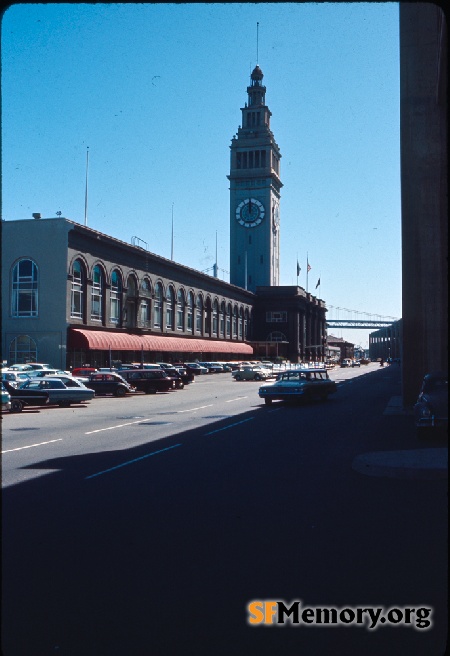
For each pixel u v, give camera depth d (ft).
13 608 16.49
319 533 23.36
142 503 28.78
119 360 199.93
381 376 220.02
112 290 198.08
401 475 33.73
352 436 53.67
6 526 24.72
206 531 23.82
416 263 77.36
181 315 253.65
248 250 404.98
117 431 61.00
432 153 77.61
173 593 17.49
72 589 17.81
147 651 14.11
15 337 175.11
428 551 20.90
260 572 19.12
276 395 92.43
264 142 408.05
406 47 79.05
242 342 329.52
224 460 41.45
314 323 416.67
